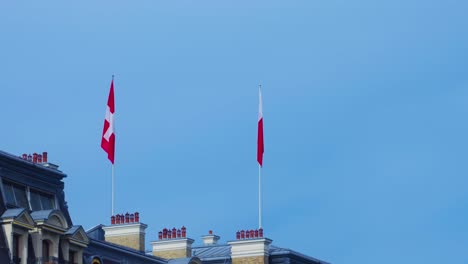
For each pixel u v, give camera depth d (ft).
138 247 424.46
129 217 427.33
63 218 357.41
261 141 456.86
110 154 421.59
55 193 365.61
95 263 370.53
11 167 349.82
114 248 382.42
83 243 364.79
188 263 399.85
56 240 354.54
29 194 355.36
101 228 424.87
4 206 344.28
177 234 438.81
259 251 435.53
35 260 346.95
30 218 347.15
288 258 437.17
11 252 339.57
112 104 418.31
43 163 371.76
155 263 396.78
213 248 456.45
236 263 437.58
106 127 419.33
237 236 439.63
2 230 340.59
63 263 356.79
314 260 454.40
